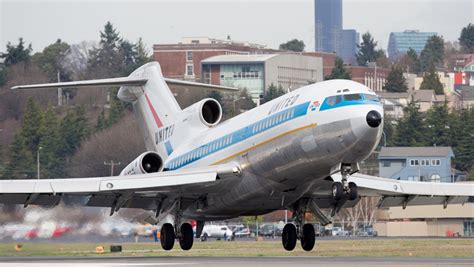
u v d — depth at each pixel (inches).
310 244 4220.0
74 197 4343.0
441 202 4372.5
